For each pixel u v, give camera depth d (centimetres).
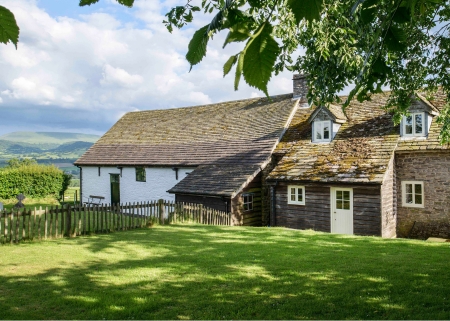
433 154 1636
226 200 1791
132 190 2556
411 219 1697
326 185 1658
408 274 756
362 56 611
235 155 2123
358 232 1617
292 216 1831
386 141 1738
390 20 194
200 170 2102
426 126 1681
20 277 775
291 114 2241
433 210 1639
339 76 669
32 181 3055
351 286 684
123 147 2806
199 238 1238
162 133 2769
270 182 1862
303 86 2330
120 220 1430
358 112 2028
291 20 580
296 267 830
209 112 2795
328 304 596
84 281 741
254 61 100
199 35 123
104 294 661
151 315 567
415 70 755
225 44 118
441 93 1852
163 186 2378
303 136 2058
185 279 746
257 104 2580
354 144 1812
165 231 1394
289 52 657
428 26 632
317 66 676
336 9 548
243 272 793
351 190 1644
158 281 736
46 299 641
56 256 969
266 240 1198
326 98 694
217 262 886
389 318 536
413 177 1691
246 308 586
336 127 1950
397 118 939
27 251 1034
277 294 650
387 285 685
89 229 1337
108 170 2711
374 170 1587
